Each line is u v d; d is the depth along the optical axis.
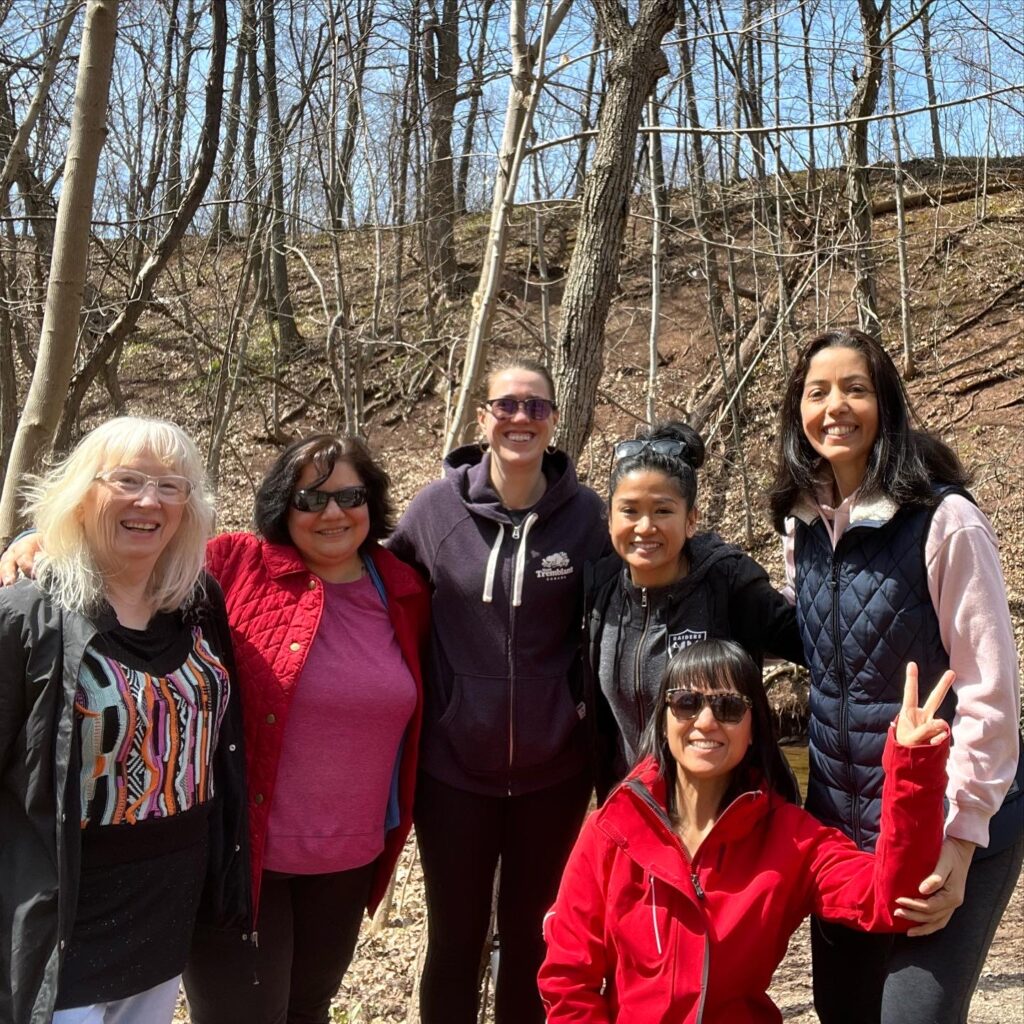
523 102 4.36
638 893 2.54
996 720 2.32
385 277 15.88
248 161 10.47
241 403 14.96
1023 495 11.05
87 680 2.31
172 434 2.51
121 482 2.38
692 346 14.34
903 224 13.04
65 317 3.61
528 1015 3.26
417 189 12.74
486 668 3.16
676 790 2.66
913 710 2.27
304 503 3.02
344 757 2.96
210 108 6.09
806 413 2.63
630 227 16.45
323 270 17.23
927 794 2.21
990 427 12.02
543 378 3.24
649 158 12.54
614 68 4.19
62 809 2.21
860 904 2.38
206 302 14.34
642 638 2.90
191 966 2.88
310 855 2.91
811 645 2.66
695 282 15.15
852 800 2.57
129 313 5.89
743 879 2.50
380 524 3.23
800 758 8.34
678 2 4.18
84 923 2.30
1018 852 2.47
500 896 3.31
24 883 2.24
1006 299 13.71
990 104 8.66
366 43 10.21
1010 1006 3.85
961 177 15.90
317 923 3.04
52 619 2.30
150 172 10.22
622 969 2.51
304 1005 3.12
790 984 4.30
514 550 3.18
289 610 3.02
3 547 3.54
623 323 15.02
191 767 2.47
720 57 10.61
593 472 12.93
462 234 17.38
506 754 3.13
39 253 8.33
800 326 13.41
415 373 14.67
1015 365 12.70
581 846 2.65
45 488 2.50
